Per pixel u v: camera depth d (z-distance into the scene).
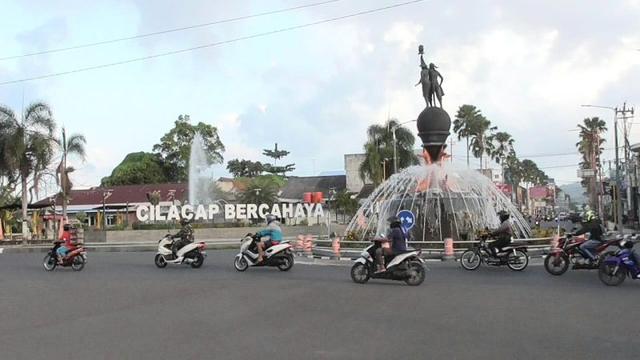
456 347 9.05
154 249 39.81
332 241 30.31
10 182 53.62
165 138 92.88
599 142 99.69
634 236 18.48
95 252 37.59
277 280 18.83
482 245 21.69
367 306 13.28
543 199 163.00
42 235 58.59
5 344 9.66
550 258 19.86
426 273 20.58
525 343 9.29
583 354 8.55
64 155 55.41
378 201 33.19
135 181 90.31
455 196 31.14
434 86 32.91
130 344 9.52
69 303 14.29
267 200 67.25
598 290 15.62
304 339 9.75
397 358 8.40
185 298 14.84
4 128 50.88
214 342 9.59
